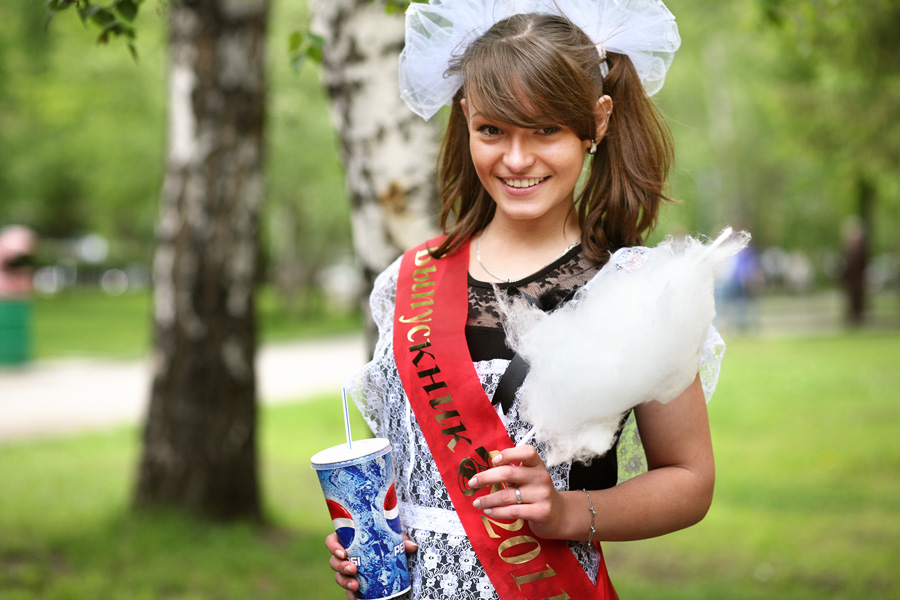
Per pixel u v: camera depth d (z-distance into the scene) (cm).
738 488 533
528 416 132
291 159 1636
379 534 140
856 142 972
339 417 834
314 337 1777
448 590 145
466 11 149
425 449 148
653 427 140
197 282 486
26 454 664
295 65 240
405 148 250
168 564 420
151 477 499
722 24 1692
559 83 134
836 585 374
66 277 3931
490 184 145
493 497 129
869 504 493
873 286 3372
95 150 1641
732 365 1101
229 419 494
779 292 3434
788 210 2714
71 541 449
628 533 135
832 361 1105
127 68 1375
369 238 256
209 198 482
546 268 146
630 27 147
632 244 152
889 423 713
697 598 357
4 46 1680
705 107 2275
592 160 155
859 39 661
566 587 141
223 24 477
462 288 151
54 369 1180
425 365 147
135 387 1038
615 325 124
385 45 248
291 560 437
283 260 2261
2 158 2102
